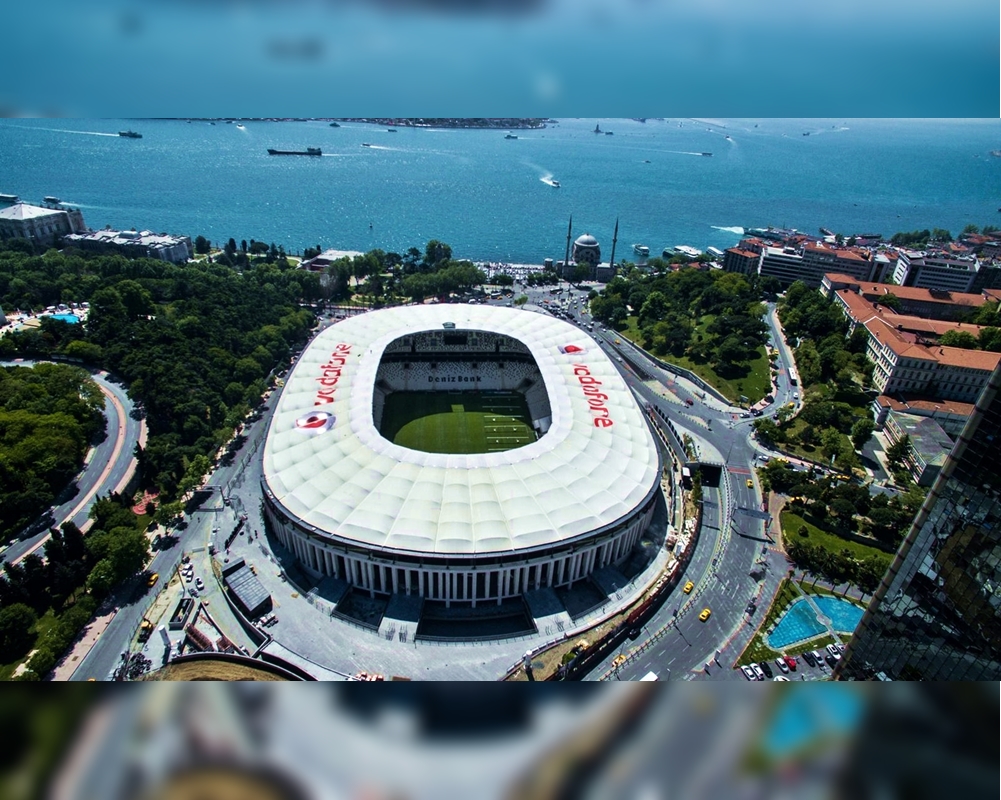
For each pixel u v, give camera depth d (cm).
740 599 18438
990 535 9994
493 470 18912
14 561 18588
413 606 17175
